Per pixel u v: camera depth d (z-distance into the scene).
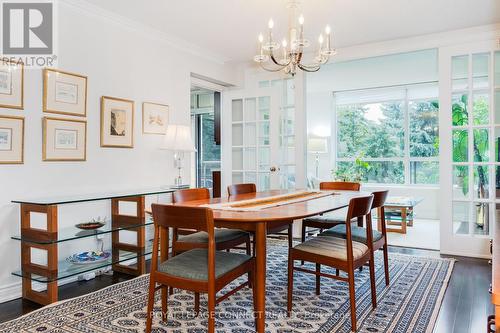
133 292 2.68
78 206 3.05
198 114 6.87
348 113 7.46
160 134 3.83
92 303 2.46
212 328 1.75
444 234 3.80
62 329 2.08
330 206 2.30
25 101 2.68
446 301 2.49
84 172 3.08
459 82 3.77
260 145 4.85
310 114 7.59
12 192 2.60
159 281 1.90
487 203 3.64
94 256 2.91
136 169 3.56
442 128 3.81
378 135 7.20
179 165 3.98
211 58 4.55
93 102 3.15
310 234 4.55
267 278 2.99
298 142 4.66
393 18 3.37
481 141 3.67
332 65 5.46
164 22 3.46
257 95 4.85
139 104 3.60
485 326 2.12
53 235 2.46
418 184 6.82
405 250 3.95
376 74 6.06
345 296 2.58
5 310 2.40
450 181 3.78
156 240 1.92
